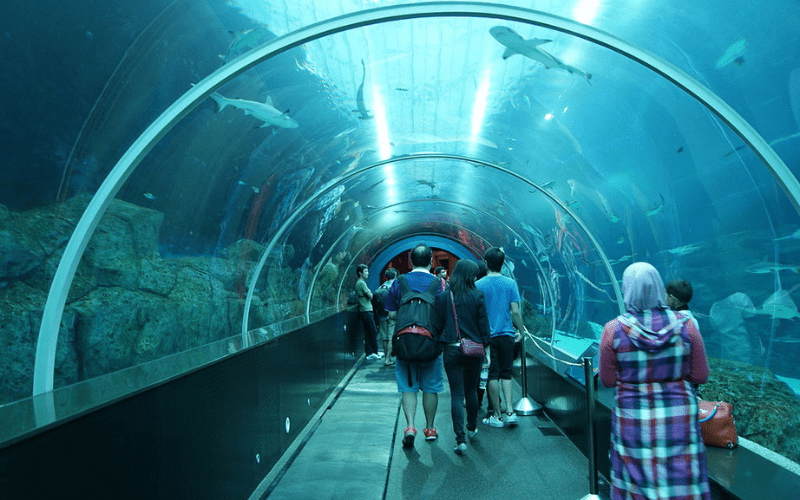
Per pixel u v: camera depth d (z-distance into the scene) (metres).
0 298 2.59
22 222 2.73
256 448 4.43
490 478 4.86
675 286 3.73
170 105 3.54
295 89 4.73
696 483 2.47
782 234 3.90
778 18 3.02
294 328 6.14
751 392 4.07
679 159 4.73
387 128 6.60
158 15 2.92
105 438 2.19
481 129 6.68
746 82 3.52
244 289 6.44
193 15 3.10
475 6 3.75
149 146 3.39
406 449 5.75
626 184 5.79
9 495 1.64
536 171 7.52
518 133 6.48
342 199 9.82
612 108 4.92
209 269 5.31
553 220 9.02
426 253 5.73
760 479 2.75
